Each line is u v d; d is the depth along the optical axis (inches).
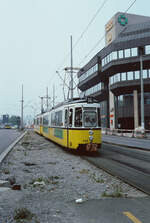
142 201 193.0
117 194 207.8
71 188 233.0
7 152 495.2
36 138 1051.3
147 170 338.0
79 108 516.4
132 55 1531.7
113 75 1694.1
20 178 273.9
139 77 1533.0
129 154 520.1
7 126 3430.1
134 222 147.3
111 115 1765.5
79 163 397.4
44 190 223.5
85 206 178.9
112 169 343.6
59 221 148.6
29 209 169.2
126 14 1705.2
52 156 475.5
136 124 1569.9
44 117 1047.6
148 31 1513.3
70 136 527.8
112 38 1726.1
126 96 1636.3
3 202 182.7
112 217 156.2
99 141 517.3
